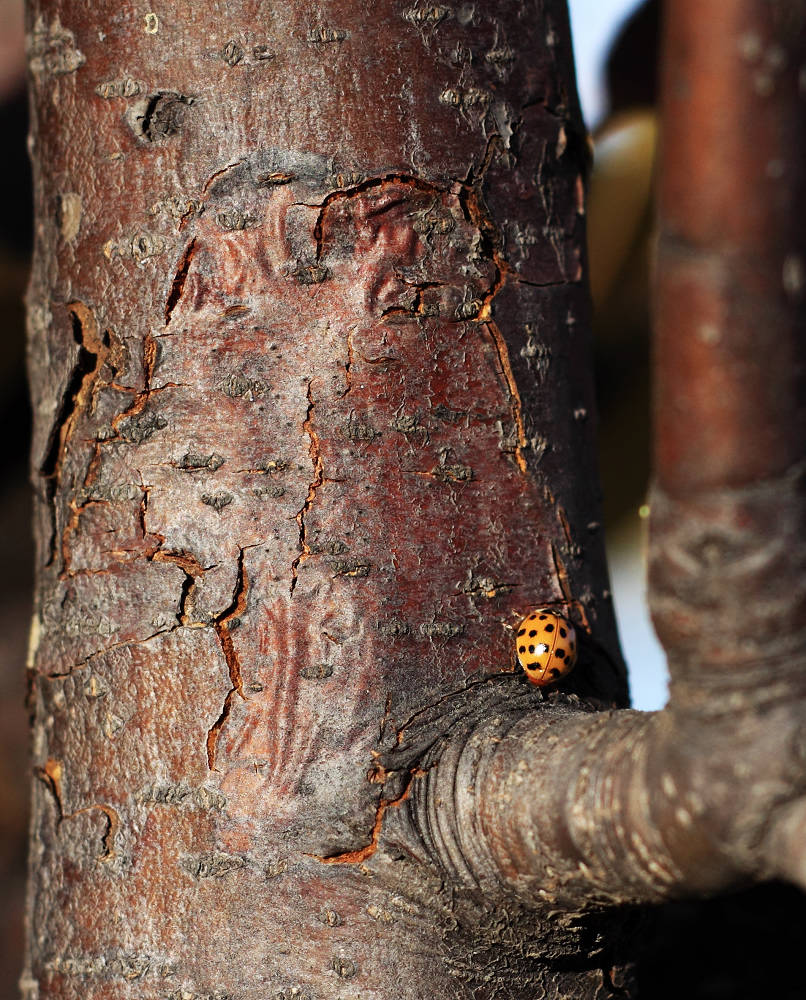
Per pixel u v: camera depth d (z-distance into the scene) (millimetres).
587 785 409
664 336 393
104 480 431
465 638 427
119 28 432
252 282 428
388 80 430
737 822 396
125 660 428
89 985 427
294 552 426
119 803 428
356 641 426
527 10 438
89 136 433
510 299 434
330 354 427
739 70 389
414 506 428
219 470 427
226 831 424
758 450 392
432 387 429
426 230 430
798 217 390
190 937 424
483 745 421
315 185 428
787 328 391
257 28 429
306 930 422
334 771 424
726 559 394
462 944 421
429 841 421
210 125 429
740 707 396
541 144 438
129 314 431
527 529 432
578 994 425
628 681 445
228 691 426
